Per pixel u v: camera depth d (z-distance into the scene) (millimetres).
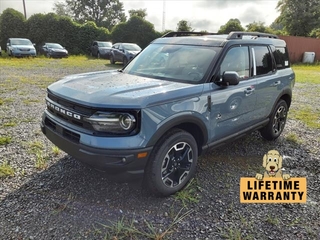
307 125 5598
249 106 3674
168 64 3469
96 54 21812
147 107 2438
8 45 19047
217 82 3133
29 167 3348
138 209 2666
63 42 25156
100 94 2561
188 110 2770
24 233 2289
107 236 2293
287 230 2463
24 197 2764
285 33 30922
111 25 52406
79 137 2494
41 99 6777
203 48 3447
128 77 3303
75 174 3225
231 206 2785
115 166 2381
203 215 2629
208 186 3131
